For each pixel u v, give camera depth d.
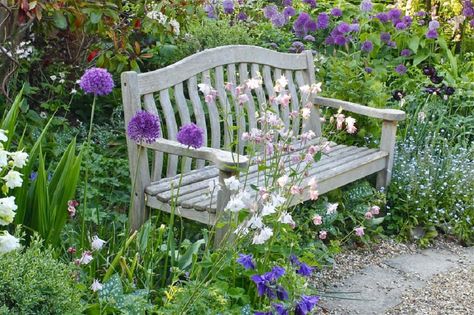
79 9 4.25
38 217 3.06
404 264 4.20
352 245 4.38
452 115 6.05
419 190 4.67
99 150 4.57
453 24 7.64
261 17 6.68
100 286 2.62
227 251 2.94
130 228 3.55
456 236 4.65
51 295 2.32
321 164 4.38
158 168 3.87
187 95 5.03
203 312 2.72
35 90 4.88
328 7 7.29
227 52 4.38
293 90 4.86
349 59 5.65
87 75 3.10
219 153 3.33
